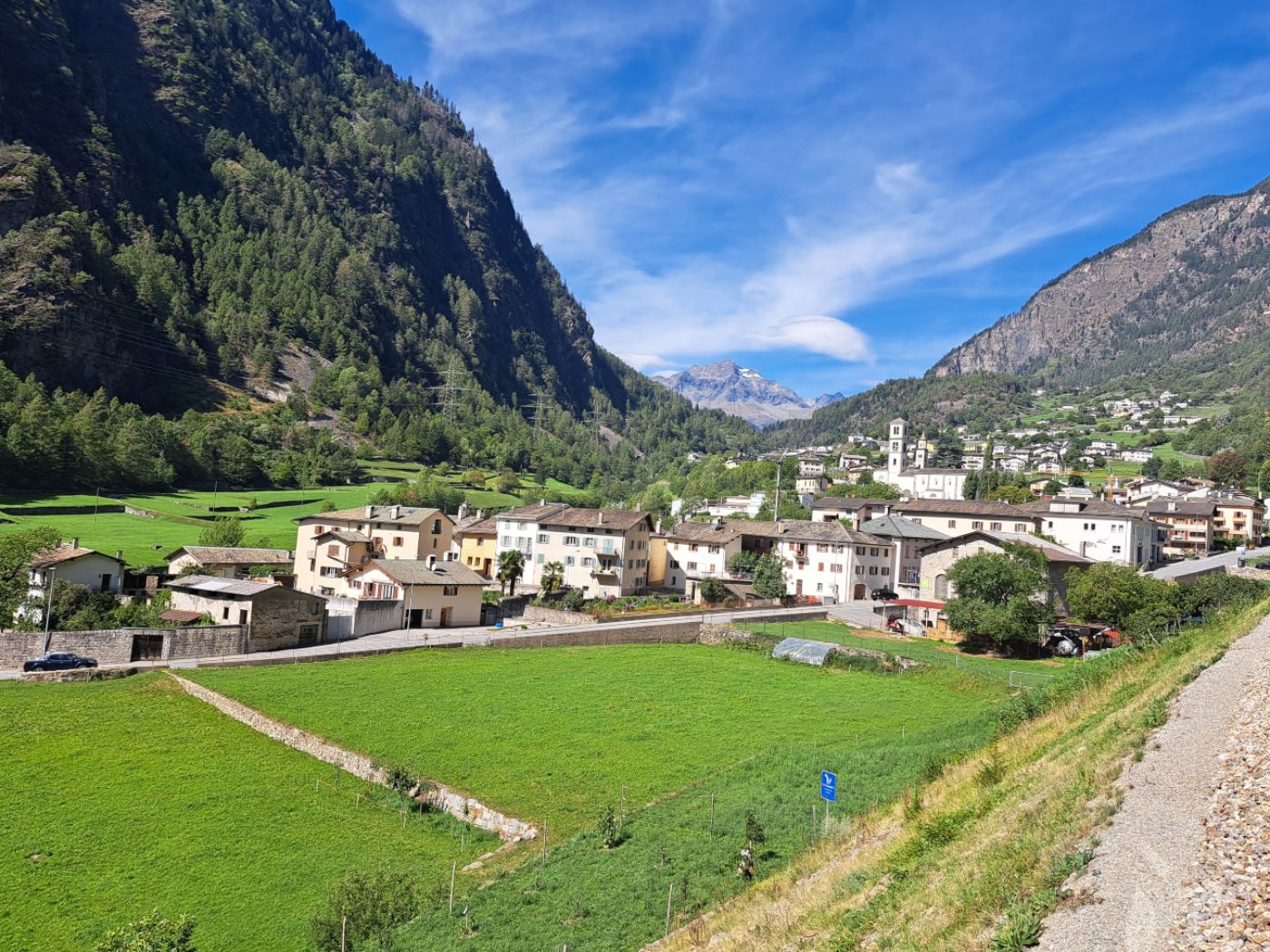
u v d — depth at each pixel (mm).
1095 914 13859
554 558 123500
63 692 59531
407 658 73938
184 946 28547
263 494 197375
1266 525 175125
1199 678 26328
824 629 85500
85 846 39281
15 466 157125
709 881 29234
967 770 29703
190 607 81250
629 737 50906
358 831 41656
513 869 35312
